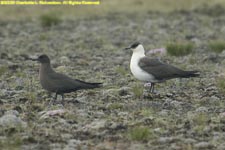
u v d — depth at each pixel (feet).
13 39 100.48
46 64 52.60
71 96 56.75
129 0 138.31
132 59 58.13
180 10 129.70
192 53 84.74
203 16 123.85
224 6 129.18
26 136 43.19
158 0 136.77
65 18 123.44
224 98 57.00
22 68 73.20
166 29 110.22
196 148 41.98
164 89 60.70
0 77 66.59
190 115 49.55
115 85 62.59
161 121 47.39
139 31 107.65
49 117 48.24
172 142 43.21
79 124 47.09
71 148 41.27
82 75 69.26
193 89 61.00
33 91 58.90
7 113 49.24
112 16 125.49
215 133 45.21
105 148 41.68
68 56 83.61
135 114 49.98
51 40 99.66
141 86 61.67
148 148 41.96
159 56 83.35
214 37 101.09
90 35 104.01
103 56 84.02
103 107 52.13
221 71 71.51
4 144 42.09
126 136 44.39
